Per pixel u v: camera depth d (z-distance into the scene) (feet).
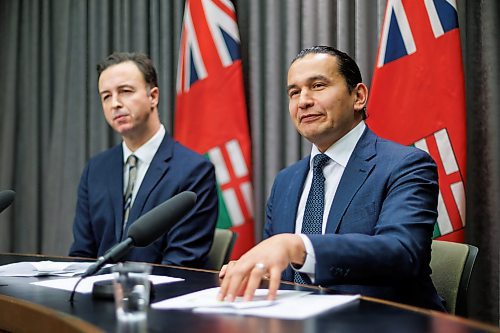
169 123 10.18
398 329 2.60
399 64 7.68
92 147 10.93
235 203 8.85
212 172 7.32
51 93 11.44
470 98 8.20
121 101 7.15
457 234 7.30
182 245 6.74
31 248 11.40
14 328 3.36
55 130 11.26
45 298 3.50
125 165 7.36
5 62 11.67
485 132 8.09
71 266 4.96
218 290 3.68
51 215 11.27
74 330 2.72
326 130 5.14
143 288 2.97
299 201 5.40
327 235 3.77
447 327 2.64
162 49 10.25
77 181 11.02
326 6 9.11
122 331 2.61
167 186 7.02
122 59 7.28
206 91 9.02
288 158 9.34
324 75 5.14
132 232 3.54
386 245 3.87
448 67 7.48
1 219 11.49
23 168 11.55
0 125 11.67
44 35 11.39
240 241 8.80
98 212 7.20
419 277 4.59
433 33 7.57
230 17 9.13
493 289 7.93
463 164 7.36
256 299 3.33
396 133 7.63
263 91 9.60
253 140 9.52
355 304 3.18
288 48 9.37
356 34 8.69
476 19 8.23
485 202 8.05
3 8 11.69
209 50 9.07
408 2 7.71
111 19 10.94
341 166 5.21
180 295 3.57
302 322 2.75
